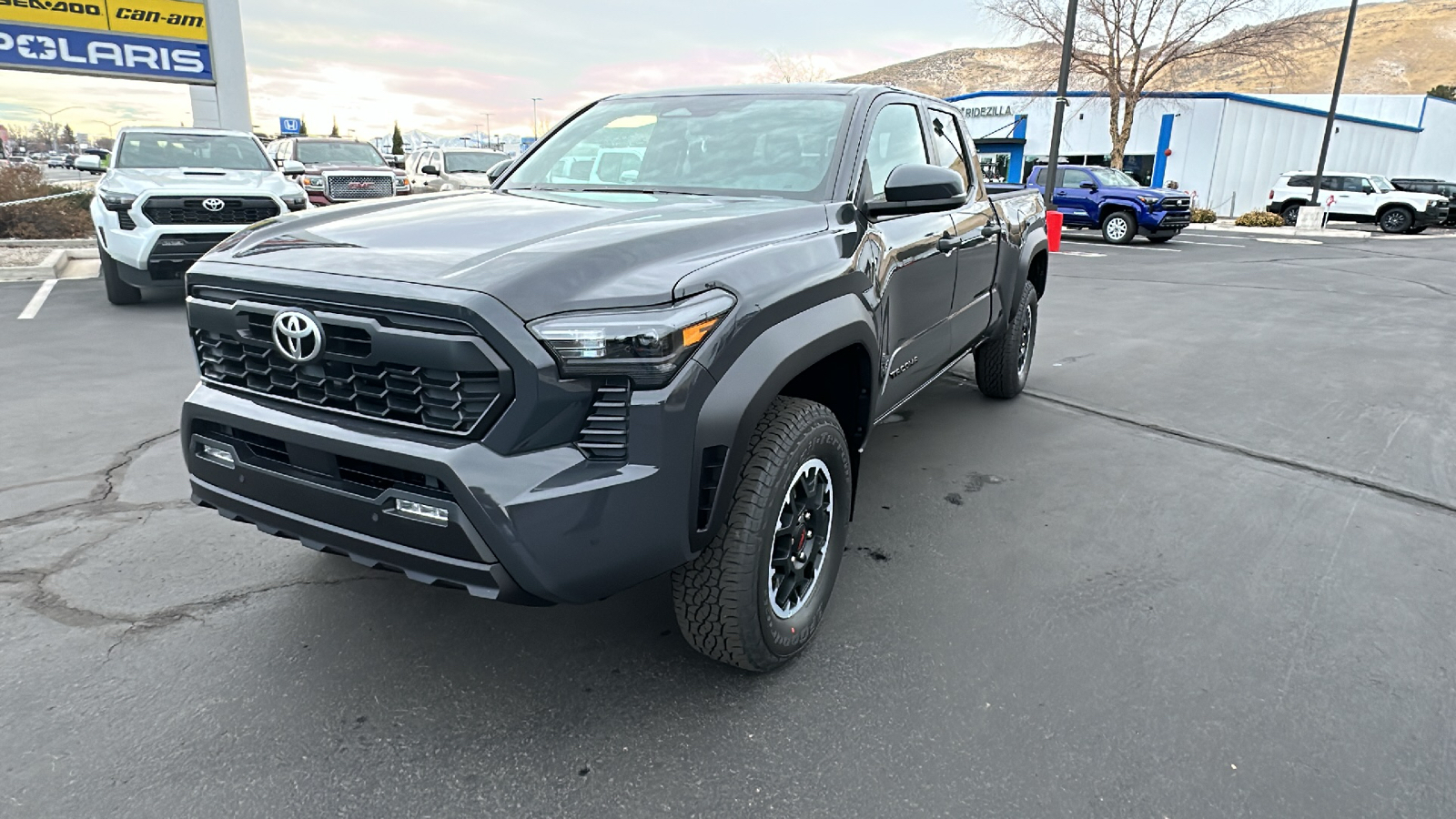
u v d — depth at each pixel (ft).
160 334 23.81
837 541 9.16
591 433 6.65
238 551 10.82
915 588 10.22
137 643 8.75
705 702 8.00
